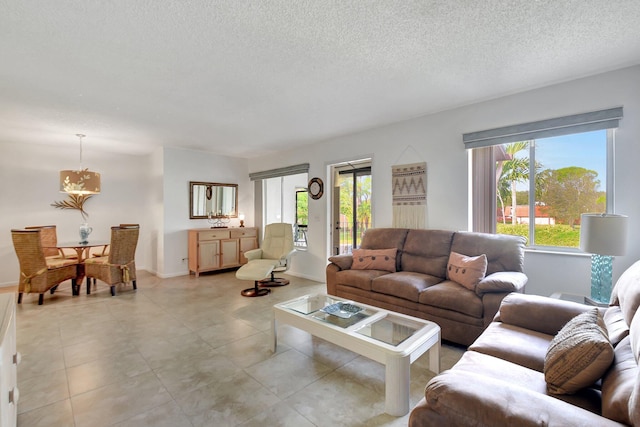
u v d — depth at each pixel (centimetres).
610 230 212
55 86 272
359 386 206
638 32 198
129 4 166
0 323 134
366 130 429
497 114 312
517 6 172
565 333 138
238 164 638
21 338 281
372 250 367
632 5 171
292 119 379
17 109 331
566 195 293
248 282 497
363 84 277
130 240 441
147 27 188
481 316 244
